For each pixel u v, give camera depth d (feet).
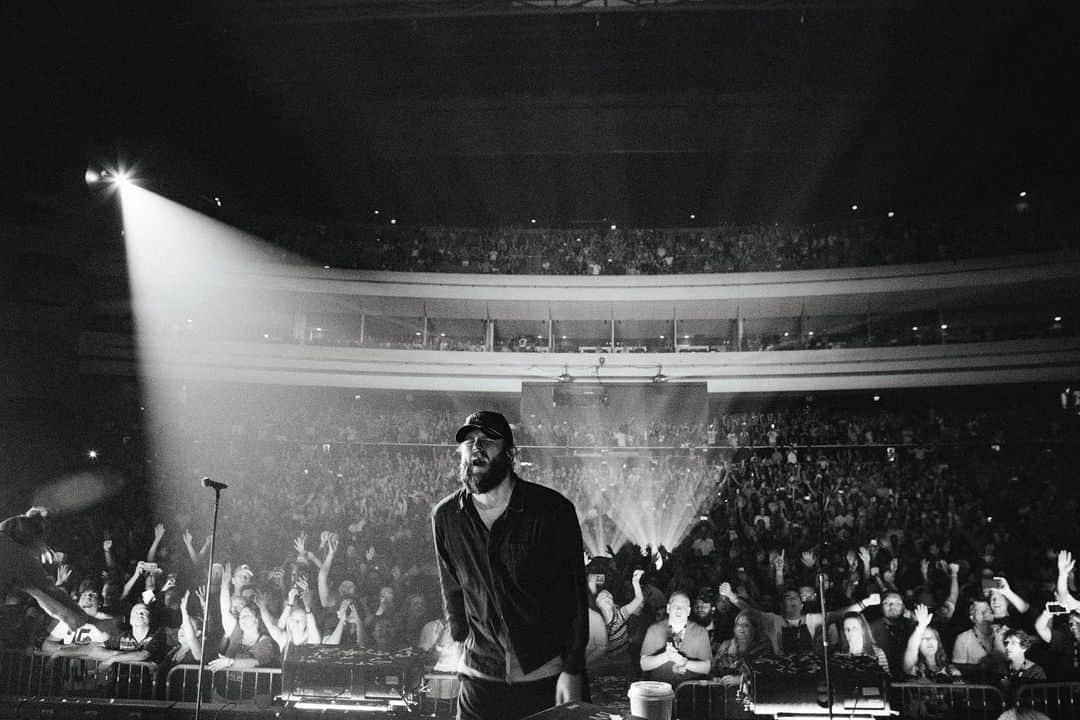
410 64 103.81
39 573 13.09
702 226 120.37
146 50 94.02
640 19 94.43
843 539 51.19
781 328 112.98
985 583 35.50
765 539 53.62
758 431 88.69
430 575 41.11
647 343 117.50
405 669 30.12
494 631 10.39
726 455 84.84
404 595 39.86
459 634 11.23
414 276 104.32
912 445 74.49
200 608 38.24
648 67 102.22
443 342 112.27
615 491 82.23
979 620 33.99
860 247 101.40
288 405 108.78
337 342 109.91
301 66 102.32
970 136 99.86
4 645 33.27
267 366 99.81
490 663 10.44
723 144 103.60
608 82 103.55
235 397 105.81
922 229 100.58
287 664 30.50
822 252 102.63
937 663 33.35
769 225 113.50
